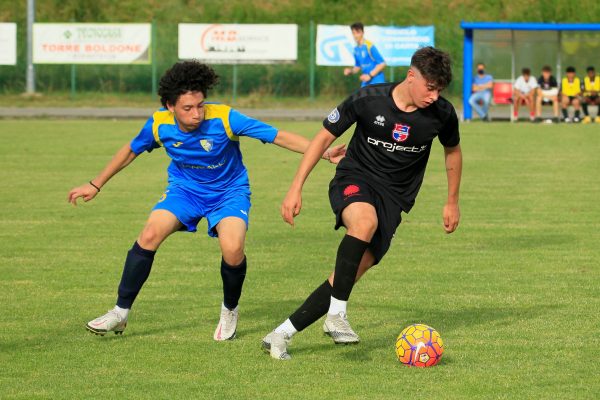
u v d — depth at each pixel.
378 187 12.47
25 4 83.75
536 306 15.44
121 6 85.56
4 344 13.16
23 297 16.16
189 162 13.12
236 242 12.79
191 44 67.56
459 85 76.31
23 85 75.38
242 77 76.25
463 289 16.72
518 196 28.56
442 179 32.53
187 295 16.42
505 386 11.11
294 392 10.91
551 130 52.03
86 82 75.44
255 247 20.94
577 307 15.34
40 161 37.16
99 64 74.62
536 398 10.66
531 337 13.44
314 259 19.61
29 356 12.53
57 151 40.66
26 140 45.34
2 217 24.78
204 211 13.34
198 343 13.24
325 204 27.20
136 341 13.35
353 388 11.04
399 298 16.03
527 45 61.19
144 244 13.05
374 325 14.23
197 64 12.55
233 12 85.19
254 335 13.74
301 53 77.44
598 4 85.06
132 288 13.12
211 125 12.90
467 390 10.95
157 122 13.05
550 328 13.96
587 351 12.69
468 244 21.16
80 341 13.33
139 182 31.88
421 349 11.92
